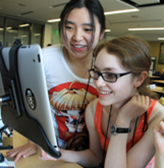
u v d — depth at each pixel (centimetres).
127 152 85
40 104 63
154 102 87
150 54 82
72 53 98
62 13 92
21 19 805
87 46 95
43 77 58
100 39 99
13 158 96
